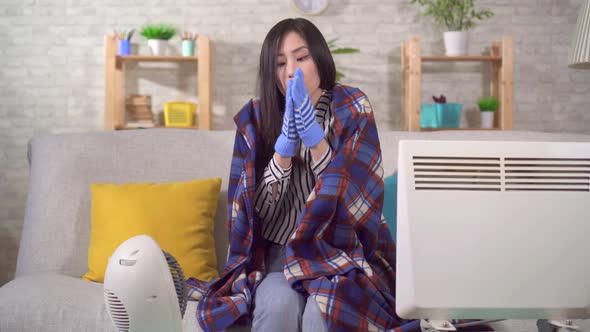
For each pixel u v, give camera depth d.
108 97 3.94
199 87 4.03
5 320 1.43
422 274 0.77
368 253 1.42
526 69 4.37
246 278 1.42
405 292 0.77
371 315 1.22
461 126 4.41
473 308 0.77
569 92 4.38
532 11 4.35
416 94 4.01
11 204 4.21
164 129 2.10
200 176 1.99
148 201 1.83
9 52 4.25
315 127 1.28
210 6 4.34
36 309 1.44
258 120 1.54
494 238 0.77
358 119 1.46
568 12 4.35
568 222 0.78
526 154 0.79
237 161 1.57
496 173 0.78
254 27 4.35
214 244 1.90
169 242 1.79
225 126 4.37
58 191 1.96
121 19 4.30
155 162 2.00
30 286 1.57
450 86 4.39
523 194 0.78
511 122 4.06
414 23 4.36
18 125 4.26
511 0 4.35
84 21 4.28
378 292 1.27
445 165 0.78
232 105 4.36
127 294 0.97
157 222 1.80
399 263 0.78
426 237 0.77
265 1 4.35
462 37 4.07
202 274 1.79
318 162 1.37
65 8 4.27
